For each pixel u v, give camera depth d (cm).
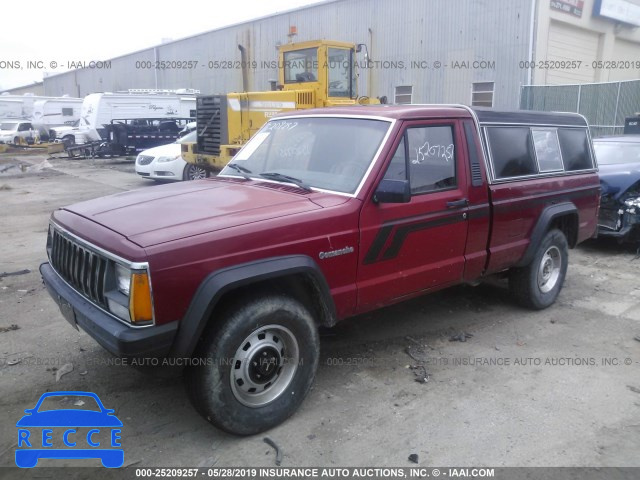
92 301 322
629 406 371
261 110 1168
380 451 322
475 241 448
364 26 2314
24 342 466
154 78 3900
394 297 399
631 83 1686
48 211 1125
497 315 537
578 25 2000
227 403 317
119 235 306
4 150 2902
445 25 2028
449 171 427
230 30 3059
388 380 406
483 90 1953
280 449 323
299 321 340
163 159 1440
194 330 293
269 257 321
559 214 523
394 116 397
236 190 395
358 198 366
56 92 5953
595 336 489
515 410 366
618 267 720
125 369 418
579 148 576
